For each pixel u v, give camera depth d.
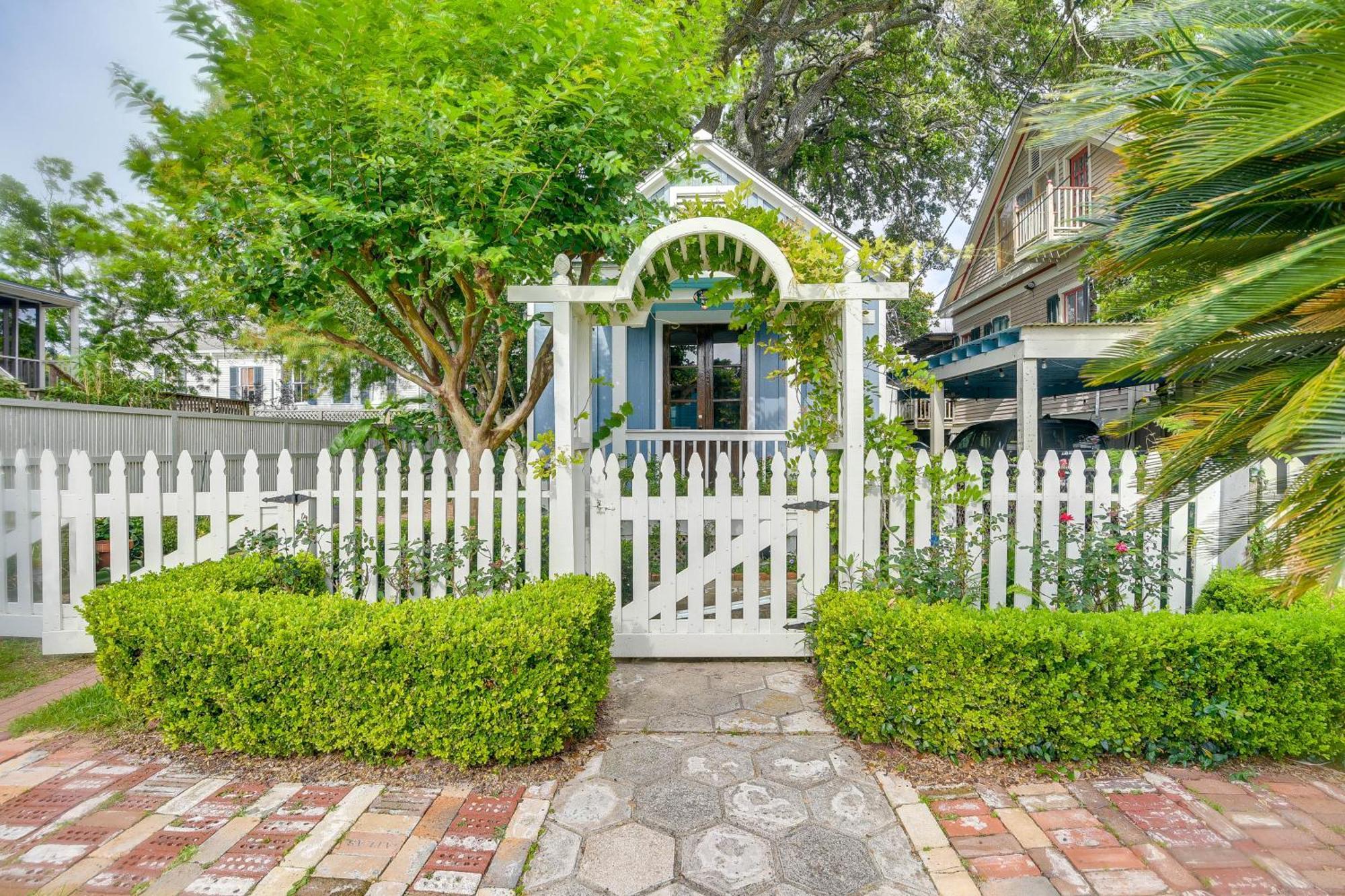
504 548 4.01
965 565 3.47
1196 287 2.73
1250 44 2.61
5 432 6.52
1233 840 2.28
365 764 2.80
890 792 2.61
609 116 4.39
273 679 2.77
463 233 4.14
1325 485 2.34
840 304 4.01
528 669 2.75
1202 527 3.61
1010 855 2.21
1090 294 11.63
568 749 2.97
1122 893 2.01
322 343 11.70
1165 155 2.72
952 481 3.79
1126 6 3.03
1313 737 2.74
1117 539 3.54
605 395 9.84
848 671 3.00
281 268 4.73
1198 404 2.78
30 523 4.46
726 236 3.97
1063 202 11.92
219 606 2.96
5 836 2.31
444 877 2.11
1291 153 2.46
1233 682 2.75
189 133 4.86
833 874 2.13
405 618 2.84
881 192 21.72
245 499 4.23
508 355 5.38
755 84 16.89
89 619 2.99
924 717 2.82
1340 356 2.01
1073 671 2.71
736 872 2.14
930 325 19.56
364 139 4.58
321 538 4.11
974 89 18.66
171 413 8.58
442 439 10.61
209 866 2.15
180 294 15.38
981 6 15.88
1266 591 2.76
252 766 2.81
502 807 2.51
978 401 17.17
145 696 2.89
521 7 4.41
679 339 10.41
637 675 3.91
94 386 11.62
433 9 4.30
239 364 22.91
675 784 2.68
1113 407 11.80
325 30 4.23
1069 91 3.12
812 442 4.43
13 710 3.44
